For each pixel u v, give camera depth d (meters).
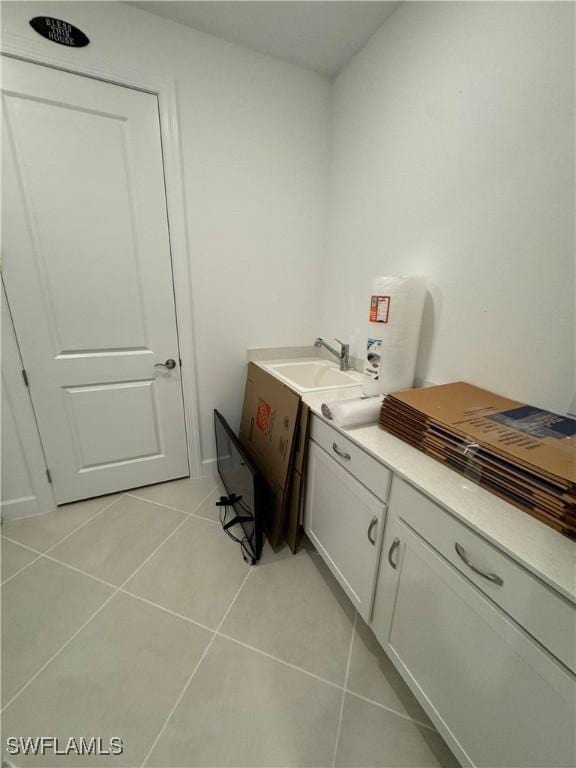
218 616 1.25
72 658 1.09
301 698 1.01
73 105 1.37
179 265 1.73
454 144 1.17
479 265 1.14
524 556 0.60
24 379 1.57
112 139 1.46
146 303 1.73
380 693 1.03
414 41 1.28
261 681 1.05
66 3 1.28
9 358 1.52
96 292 1.61
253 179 1.77
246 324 2.00
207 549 1.57
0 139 1.30
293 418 1.44
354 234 1.78
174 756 0.88
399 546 0.95
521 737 0.65
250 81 1.63
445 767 0.87
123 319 1.70
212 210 1.72
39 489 1.73
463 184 1.16
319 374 2.01
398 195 1.45
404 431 1.06
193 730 0.93
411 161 1.36
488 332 1.14
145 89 1.45
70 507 1.82
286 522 1.63
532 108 0.93
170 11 1.38
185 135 1.58
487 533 0.66
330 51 1.60
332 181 1.92
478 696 0.73
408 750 0.91
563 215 0.90
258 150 1.74
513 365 1.08
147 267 1.68
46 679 1.04
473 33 1.06
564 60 0.85
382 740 0.92
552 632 0.57
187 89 1.53
